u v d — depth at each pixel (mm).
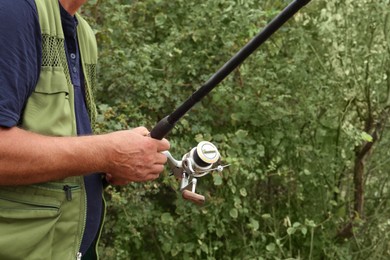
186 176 2037
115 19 3471
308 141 4074
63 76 1688
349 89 4102
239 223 3943
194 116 3703
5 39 1526
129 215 3459
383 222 4262
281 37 3891
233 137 3650
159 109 3658
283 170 3975
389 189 4309
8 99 1523
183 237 3777
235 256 3936
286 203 4062
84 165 1647
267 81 3807
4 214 1620
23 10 1567
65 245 1733
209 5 3654
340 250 4148
